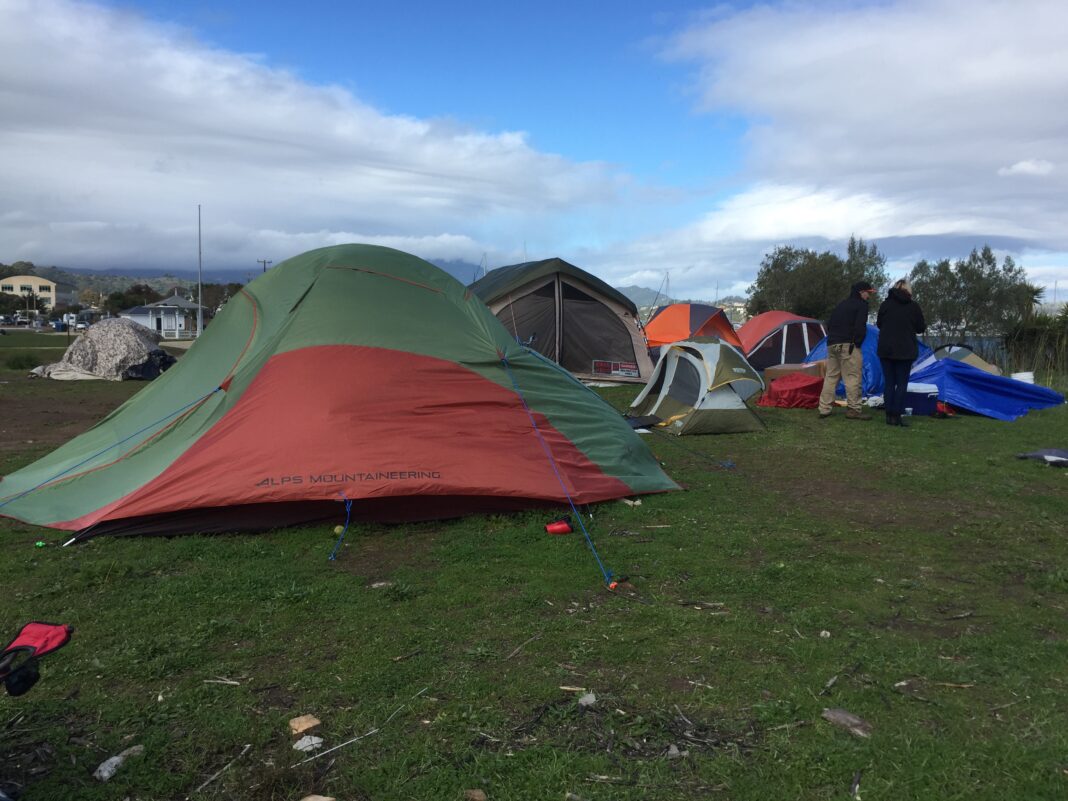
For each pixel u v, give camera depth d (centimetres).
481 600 429
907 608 419
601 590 445
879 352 1073
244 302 716
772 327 1942
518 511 599
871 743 281
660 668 346
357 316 639
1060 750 276
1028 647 367
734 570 478
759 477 754
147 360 1836
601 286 1608
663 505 633
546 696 320
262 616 405
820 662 351
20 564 477
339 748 282
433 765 271
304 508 562
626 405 1282
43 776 265
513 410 634
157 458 584
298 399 584
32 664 219
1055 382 1691
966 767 266
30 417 1148
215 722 298
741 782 261
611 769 269
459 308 691
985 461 830
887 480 742
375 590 443
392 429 584
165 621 396
